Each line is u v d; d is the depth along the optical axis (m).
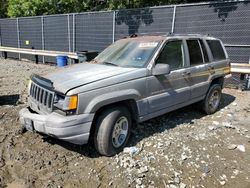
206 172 3.48
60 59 12.07
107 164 3.61
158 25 9.66
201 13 8.53
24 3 19.69
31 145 4.13
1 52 18.47
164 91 4.38
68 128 3.29
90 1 15.49
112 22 11.16
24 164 3.58
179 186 3.17
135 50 4.50
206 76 5.36
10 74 10.83
